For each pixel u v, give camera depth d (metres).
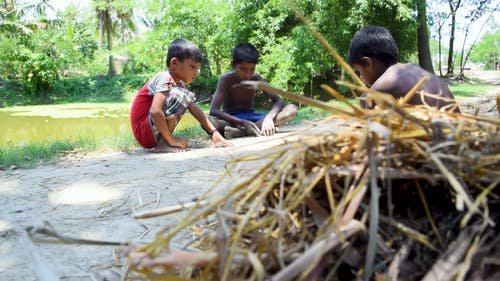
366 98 1.25
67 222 2.33
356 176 1.08
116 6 26.03
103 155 4.44
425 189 1.14
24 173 3.59
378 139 1.08
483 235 1.03
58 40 28.38
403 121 1.12
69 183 3.17
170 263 0.99
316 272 0.96
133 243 1.15
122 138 5.35
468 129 1.15
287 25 15.13
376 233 1.00
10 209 2.59
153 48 18.78
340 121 1.27
